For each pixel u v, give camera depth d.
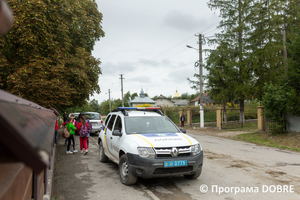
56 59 11.77
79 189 4.83
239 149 9.83
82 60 13.20
